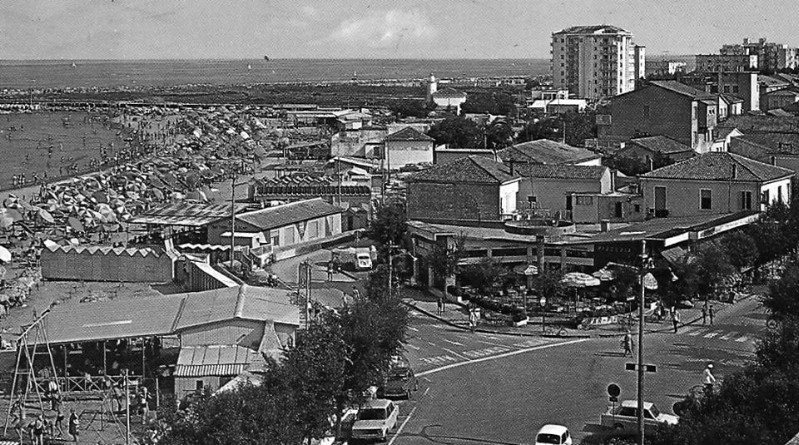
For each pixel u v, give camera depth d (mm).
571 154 154125
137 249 127250
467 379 79250
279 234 141500
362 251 128875
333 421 66125
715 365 81188
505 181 127000
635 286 100125
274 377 58312
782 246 110438
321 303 99438
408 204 128625
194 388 72750
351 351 63562
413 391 75625
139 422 69125
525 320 96875
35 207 165875
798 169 155750
